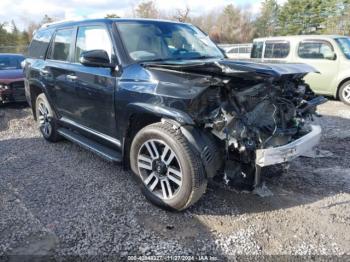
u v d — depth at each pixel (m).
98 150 4.14
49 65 5.07
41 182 4.04
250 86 3.12
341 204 3.48
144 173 3.52
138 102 3.35
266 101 3.23
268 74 2.87
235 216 3.25
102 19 4.15
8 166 4.58
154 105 3.20
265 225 3.11
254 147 3.00
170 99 3.07
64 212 3.33
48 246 2.81
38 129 6.47
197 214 3.29
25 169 4.46
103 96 3.85
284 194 3.69
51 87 5.08
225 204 3.46
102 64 3.70
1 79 8.02
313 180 4.02
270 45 10.33
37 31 5.98
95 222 3.15
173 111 3.04
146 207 3.43
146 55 3.80
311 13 43.81
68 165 4.58
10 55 9.83
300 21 45.03
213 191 3.71
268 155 2.96
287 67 3.19
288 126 3.46
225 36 48.91
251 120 3.06
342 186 3.87
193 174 3.02
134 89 3.40
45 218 3.22
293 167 4.40
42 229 3.04
